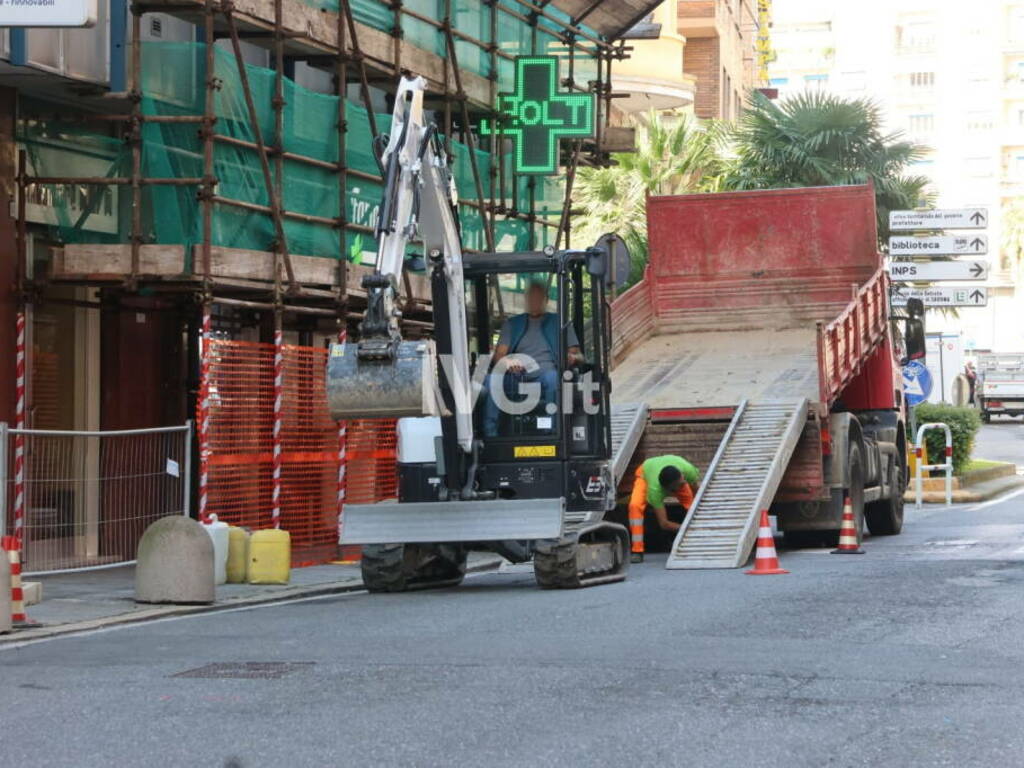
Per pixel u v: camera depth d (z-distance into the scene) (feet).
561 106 119.24
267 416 87.66
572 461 74.18
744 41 326.24
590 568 72.59
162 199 83.61
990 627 53.67
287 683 43.75
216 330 100.68
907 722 37.22
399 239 64.59
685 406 90.94
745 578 73.51
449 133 110.11
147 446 79.87
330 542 93.09
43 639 57.31
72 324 89.76
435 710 39.17
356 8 99.19
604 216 181.16
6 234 81.71
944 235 146.20
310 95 92.99
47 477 75.10
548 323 75.00
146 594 67.67
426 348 61.77
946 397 193.88
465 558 78.23
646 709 38.96
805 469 89.71
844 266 103.09
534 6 123.85
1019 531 105.19
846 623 55.06
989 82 641.81
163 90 84.23
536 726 37.01
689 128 186.80
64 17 60.49
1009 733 35.96
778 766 32.78
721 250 104.27
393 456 100.63
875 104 180.96
